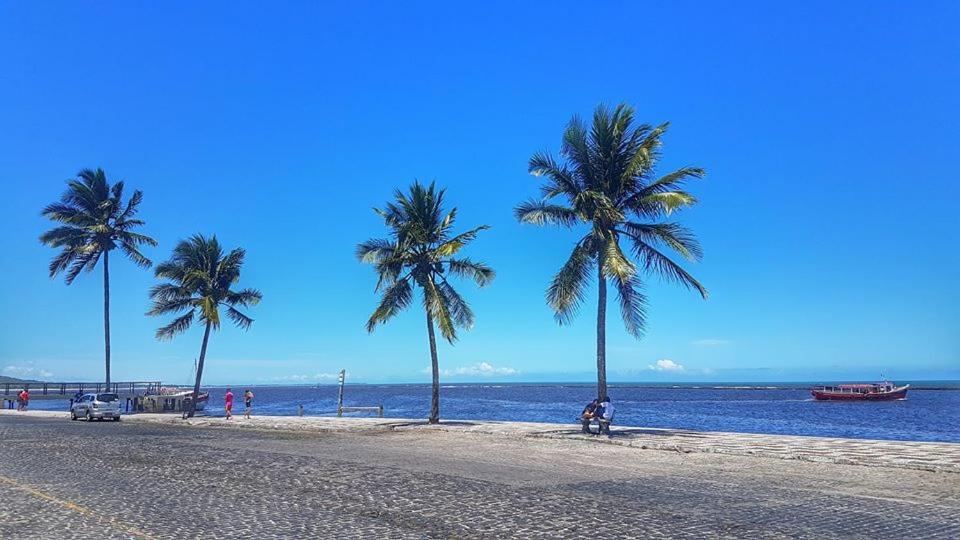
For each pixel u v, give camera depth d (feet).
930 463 53.83
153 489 43.70
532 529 31.65
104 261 157.89
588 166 82.38
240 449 70.95
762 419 179.52
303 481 47.19
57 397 214.69
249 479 48.21
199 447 73.51
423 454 65.10
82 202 157.99
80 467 55.62
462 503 38.42
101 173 160.86
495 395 505.66
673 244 80.43
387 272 100.94
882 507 37.14
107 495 41.34
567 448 70.18
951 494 41.63
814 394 338.34
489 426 97.14
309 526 32.40
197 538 29.91
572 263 82.58
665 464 56.80
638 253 83.51
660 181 80.38
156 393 218.38
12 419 138.10
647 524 32.65
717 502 38.68
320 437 87.04
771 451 62.69
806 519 33.78
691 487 44.39
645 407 269.85
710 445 67.87
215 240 147.74
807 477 49.03
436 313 96.63
